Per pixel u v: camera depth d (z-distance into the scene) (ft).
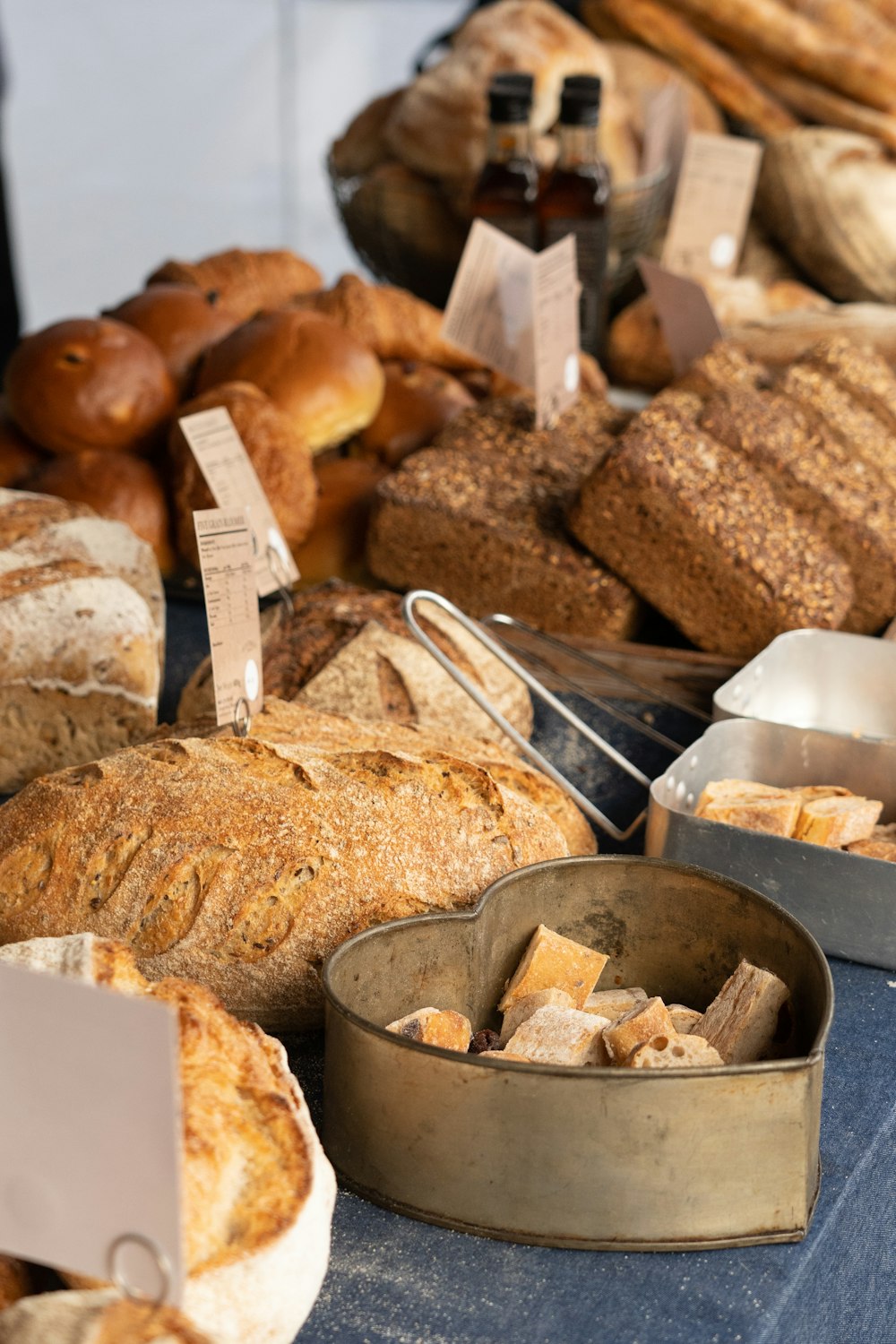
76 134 18.85
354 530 5.77
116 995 2.53
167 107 19.61
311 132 18.12
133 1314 2.59
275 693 4.96
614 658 5.33
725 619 5.30
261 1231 3.11
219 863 4.30
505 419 5.81
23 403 5.61
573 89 6.10
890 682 5.15
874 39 7.18
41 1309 2.62
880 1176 4.24
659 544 5.30
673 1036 3.91
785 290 6.89
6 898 4.33
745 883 4.54
